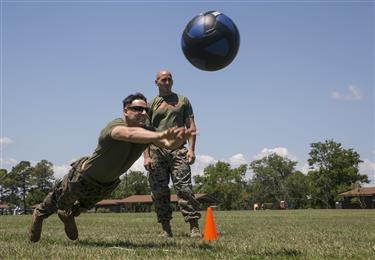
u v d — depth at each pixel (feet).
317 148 316.19
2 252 15.25
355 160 311.88
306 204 359.25
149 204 336.90
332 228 31.09
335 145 313.32
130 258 13.70
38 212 18.45
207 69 18.07
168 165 24.11
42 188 379.35
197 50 17.58
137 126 15.40
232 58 17.95
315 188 316.81
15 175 377.50
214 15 17.70
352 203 312.09
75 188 16.81
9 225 37.83
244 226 35.19
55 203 18.04
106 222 45.27
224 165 361.51
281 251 15.92
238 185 361.51
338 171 311.27
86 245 18.02
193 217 23.68
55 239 20.61
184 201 23.77
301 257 14.55
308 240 20.75
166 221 24.14
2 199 377.09
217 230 29.76
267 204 368.68
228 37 17.46
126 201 340.80
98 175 16.35
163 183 24.06
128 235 24.38
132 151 15.96
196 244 18.28
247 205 369.09
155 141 13.47
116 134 14.03
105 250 15.65
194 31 17.54
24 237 21.86
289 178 364.99
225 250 16.17
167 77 24.14
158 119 24.16
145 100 15.61
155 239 21.21
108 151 15.66
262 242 19.56
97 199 17.49
